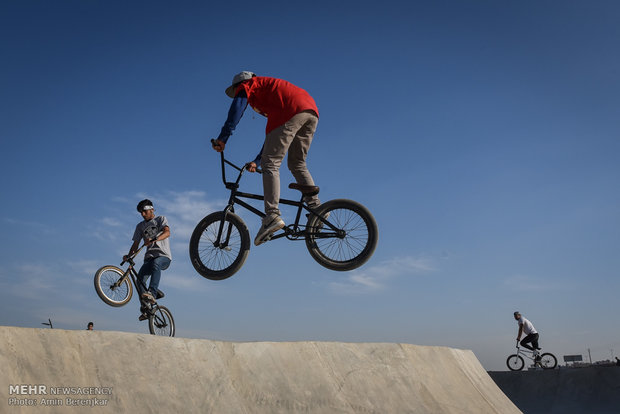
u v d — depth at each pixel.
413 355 4.22
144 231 6.12
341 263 4.21
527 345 12.54
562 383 10.41
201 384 2.80
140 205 6.17
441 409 3.82
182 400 2.66
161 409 2.55
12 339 2.37
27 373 2.30
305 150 4.29
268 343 3.34
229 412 2.77
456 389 4.25
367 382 3.60
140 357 2.70
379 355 3.92
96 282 5.91
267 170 4.08
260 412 2.90
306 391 3.20
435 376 4.20
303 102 4.09
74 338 2.56
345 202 4.24
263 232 4.05
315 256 4.26
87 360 2.52
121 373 2.57
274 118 4.09
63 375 2.39
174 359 2.82
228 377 2.95
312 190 4.23
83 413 2.31
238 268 4.20
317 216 4.20
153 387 2.62
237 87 4.20
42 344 2.44
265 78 4.18
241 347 3.19
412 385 3.89
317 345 3.61
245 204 4.32
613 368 9.99
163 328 6.19
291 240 4.30
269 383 3.10
